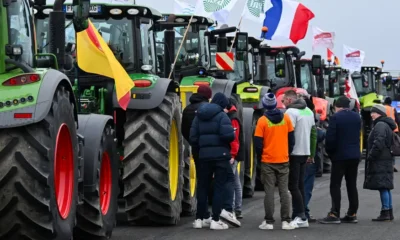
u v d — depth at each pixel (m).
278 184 19.66
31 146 13.16
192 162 22.16
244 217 21.69
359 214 22.61
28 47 14.34
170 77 23.14
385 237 18.50
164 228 19.41
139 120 19.05
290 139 19.56
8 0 13.43
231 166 19.52
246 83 30.69
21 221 13.37
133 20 19.73
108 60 17.30
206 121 19.12
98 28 19.69
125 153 18.92
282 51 35.62
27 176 13.13
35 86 13.17
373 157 21.19
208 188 19.52
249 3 30.55
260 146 19.45
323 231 19.36
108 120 16.73
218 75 27.91
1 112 12.91
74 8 15.09
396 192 28.25
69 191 14.50
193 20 26.30
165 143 18.92
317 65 39.97
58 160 14.30
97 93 19.53
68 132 14.34
